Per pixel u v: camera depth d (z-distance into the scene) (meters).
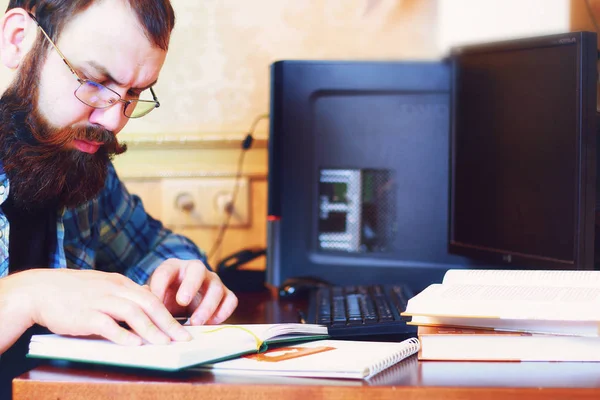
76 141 1.08
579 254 1.09
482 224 1.32
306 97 1.48
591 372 0.71
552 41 1.14
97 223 1.36
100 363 0.73
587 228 1.08
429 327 0.80
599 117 1.12
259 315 1.21
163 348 0.72
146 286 1.00
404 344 0.81
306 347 0.82
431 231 1.48
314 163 1.49
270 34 1.88
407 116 1.48
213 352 0.73
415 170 1.48
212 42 1.88
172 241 1.42
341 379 0.69
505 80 1.25
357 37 1.87
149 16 1.02
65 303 0.79
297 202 1.48
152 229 1.45
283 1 1.87
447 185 1.47
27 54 1.06
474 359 0.76
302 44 1.88
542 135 1.17
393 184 1.49
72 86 1.03
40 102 1.06
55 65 1.04
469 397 0.65
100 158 1.14
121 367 0.74
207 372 0.72
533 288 0.83
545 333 0.76
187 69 1.88
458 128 1.39
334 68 1.48
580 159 1.08
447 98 1.46
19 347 1.05
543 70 1.17
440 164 1.47
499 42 1.26
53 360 0.77
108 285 0.82
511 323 0.77
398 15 1.86
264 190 1.88
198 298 1.04
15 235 1.17
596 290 0.81
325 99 1.48
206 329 0.84
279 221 1.48
